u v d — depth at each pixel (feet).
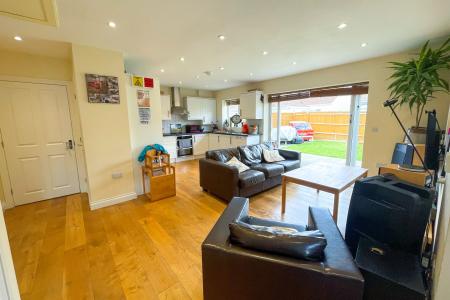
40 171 10.69
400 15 6.84
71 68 10.84
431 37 8.61
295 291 3.17
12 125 9.88
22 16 3.76
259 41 8.98
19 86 9.89
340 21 7.25
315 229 4.46
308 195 11.22
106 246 6.88
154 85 11.48
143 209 9.64
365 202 5.10
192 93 22.43
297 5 6.22
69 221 8.57
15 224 8.37
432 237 4.84
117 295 4.99
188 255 6.42
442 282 2.96
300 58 11.44
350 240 5.48
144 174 11.32
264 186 11.41
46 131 10.71
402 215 4.44
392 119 11.10
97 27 7.39
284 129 19.90
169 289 5.16
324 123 18.53
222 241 3.75
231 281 3.55
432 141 5.85
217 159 11.86
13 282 2.01
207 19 7.00
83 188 11.95
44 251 6.64
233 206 5.47
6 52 9.50
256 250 3.44
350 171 9.41
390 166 7.07
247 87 19.62
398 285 3.59
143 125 11.28
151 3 6.01
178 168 17.69
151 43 8.96
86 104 9.18
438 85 8.41
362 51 10.34
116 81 9.84
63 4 5.94
